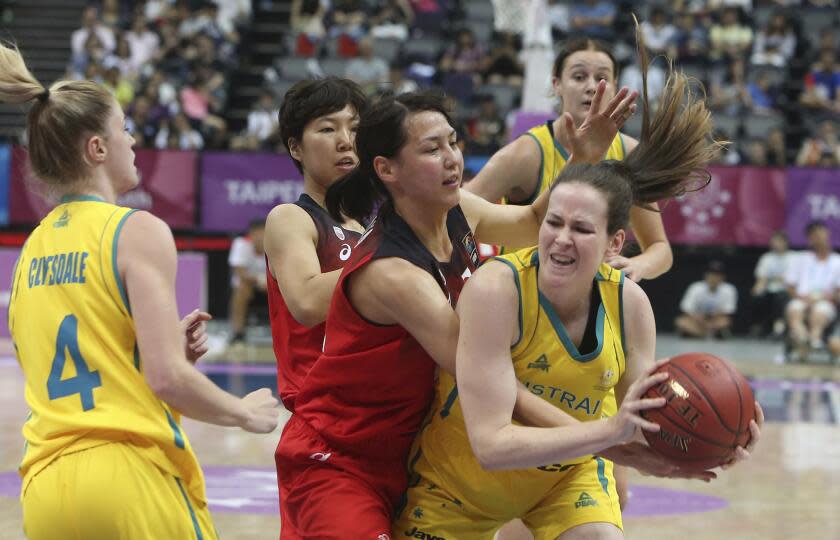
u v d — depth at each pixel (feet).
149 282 12.28
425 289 13.17
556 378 13.07
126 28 72.54
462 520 14.15
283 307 16.14
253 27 76.59
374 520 13.71
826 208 58.18
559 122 19.11
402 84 63.10
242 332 56.90
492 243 16.39
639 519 24.20
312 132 16.90
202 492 12.95
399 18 70.79
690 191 14.55
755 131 63.98
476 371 12.48
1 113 70.74
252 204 58.29
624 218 12.67
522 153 19.10
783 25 70.38
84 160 12.97
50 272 12.72
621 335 13.35
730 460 12.14
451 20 72.28
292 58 67.21
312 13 71.92
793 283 56.44
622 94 14.53
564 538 13.89
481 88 64.80
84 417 12.28
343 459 14.11
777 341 60.85
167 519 12.30
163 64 67.77
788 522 23.90
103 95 13.10
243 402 12.64
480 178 19.20
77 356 12.44
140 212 12.72
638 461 12.76
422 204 13.73
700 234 58.34
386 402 13.97
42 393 12.59
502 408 12.43
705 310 59.98
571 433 11.96
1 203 58.23
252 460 29.76
